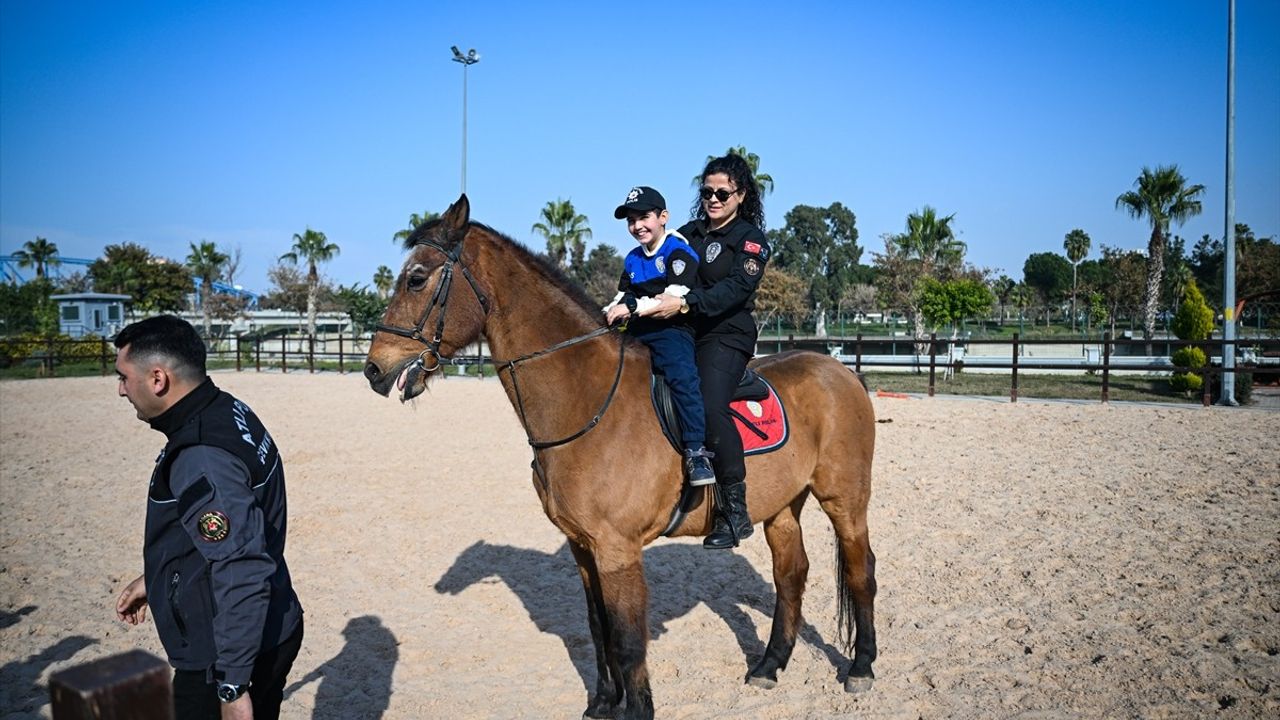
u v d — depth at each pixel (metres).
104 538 7.29
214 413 2.41
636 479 3.61
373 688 4.41
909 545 6.79
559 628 5.27
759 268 3.78
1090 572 5.91
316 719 4.06
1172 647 4.58
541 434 3.70
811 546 6.97
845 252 75.31
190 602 2.33
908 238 41.31
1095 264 83.38
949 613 5.30
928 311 31.73
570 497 3.63
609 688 4.01
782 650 4.50
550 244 40.66
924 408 14.88
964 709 4.01
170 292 53.62
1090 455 10.12
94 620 5.40
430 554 6.83
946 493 8.44
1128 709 3.92
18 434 13.26
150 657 1.36
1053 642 4.75
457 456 11.19
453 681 4.51
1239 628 4.80
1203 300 18.09
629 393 3.72
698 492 3.82
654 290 3.80
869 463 4.66
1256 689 4.04
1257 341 14.45
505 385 3.79
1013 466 9.63
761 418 4.05
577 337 3.73
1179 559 6.11
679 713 4.12
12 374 26.47
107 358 27.66
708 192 3.87
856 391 4.66
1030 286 77.62
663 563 6.57
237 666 2.24
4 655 4.86
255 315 54.84
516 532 7.48
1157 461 9.60
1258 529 6.76
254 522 2.31
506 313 3.71
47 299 39.03
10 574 6.30
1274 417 12.91
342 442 12.31
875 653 4.39
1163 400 16.20
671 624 5.32
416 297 3.50
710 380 3.75
